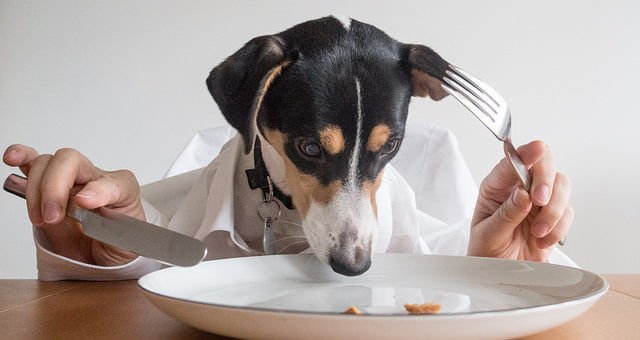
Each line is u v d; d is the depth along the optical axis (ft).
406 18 10.43
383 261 3.87
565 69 10.69
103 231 3.08
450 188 7.12
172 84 10.58
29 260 11.03
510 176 4.61
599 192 10.88
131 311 3.00
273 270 3.59
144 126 10.66
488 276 3.50
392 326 2.09
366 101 4.22
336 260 3.83
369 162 4.31
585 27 10.66
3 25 10.53
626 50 10.71
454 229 6.33
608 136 10.82
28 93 10.65
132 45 10.53
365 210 4.14
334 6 10.40
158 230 2.87
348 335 2.11
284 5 10.43
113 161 10.73
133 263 4.00
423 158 7.24
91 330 2.63
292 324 2.12
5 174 10.80
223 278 3.38
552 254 5.63
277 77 4.38
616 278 4.07
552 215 4.22
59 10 10.51
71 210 3.64
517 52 10.62
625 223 10.93
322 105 4.21
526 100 10.70
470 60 10.57
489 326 2.15
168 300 2.35
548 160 4.32
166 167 10.71
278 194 4.89
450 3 10.46
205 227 4.73
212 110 10.60
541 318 2.24
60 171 3.68
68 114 10.68
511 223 4.44
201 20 10.46
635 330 2.68
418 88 4.63
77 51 10.57
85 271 3.93
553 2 10.58
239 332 2.22
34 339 2.47
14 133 10.72
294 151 4.35
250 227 5.01
